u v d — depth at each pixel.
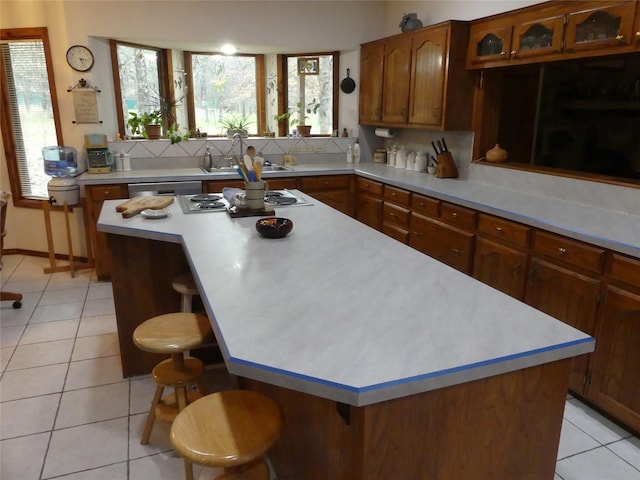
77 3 4.02
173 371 2.08
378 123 4.66
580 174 2.97
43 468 2.00
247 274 1.72
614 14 2.44
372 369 1.08
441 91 3.71
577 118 2.96
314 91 5.17
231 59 5.04
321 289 1.57
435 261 1.88
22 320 3.40
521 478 1.31
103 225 2.43
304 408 1.59
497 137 3.82
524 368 1.17
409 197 3.82
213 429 1.43
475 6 3.68
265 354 1.15
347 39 4.82
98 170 4.20
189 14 4.32
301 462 1.70
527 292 2.71
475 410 1.18
